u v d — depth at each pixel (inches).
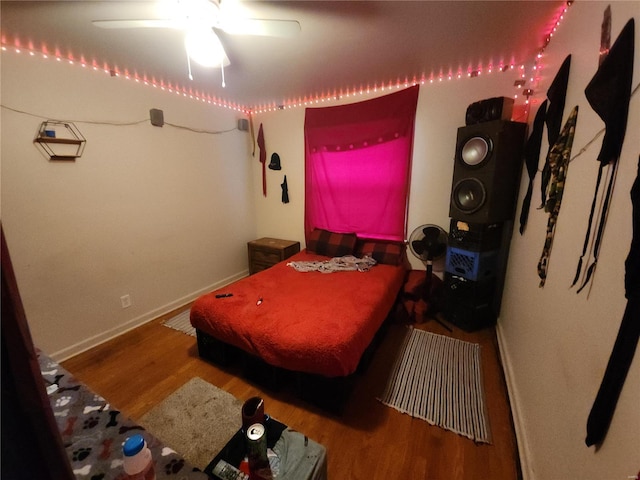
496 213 85.1
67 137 78.4
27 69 70.3
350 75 94.0
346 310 72.1
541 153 66.9
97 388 71.1
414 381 71.6
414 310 100.3
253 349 66.1
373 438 56.6
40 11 56.6
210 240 126.8
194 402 65.9
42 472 18.4
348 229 124.4
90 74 81.7
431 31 66.7
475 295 90.4
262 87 105.2
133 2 53.9
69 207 80.4
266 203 146.1
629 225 28.4
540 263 55.5
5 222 70.0
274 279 94.3
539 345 51.6
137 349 86.8
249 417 36.3
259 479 33.5
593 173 38.2
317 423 60.2
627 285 25.5
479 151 82.5
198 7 51.5
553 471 38.9
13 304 16.6
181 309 112.7
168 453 33.9
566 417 37.4
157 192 103.0
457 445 54.9
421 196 108.7
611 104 32.5
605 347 30.2
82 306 85.6
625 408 25.4
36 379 17.6
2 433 16.5
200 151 117.6
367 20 61.7
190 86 103.2
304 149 128.6
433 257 99.3
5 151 68.4
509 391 66.1
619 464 25.2
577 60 49.3
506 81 88.8
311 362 59.1
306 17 60.5
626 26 31.6
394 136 107.3
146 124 97.3
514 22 62.8
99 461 32.9
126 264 95.8
